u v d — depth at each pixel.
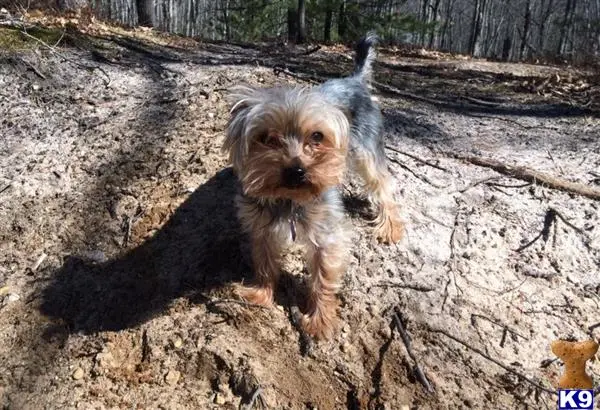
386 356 0.50
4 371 0.49
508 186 0.69
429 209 0.64
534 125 0.90
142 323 0.52
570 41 3.91
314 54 1.40
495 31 6.31
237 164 0.50
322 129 0.48
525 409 0.48
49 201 0.64
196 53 1.15
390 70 1.27
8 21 1.01
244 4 2.76
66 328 0.52
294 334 0.51
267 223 0.50
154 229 0.61
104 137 0.74
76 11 1.31
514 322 0.54
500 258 0.60
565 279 0.58
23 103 0.79
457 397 0.48
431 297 0.55
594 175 0.72
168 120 0.78
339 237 0.52
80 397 0.46
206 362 0.48
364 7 2.71
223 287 0.54
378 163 0.62
